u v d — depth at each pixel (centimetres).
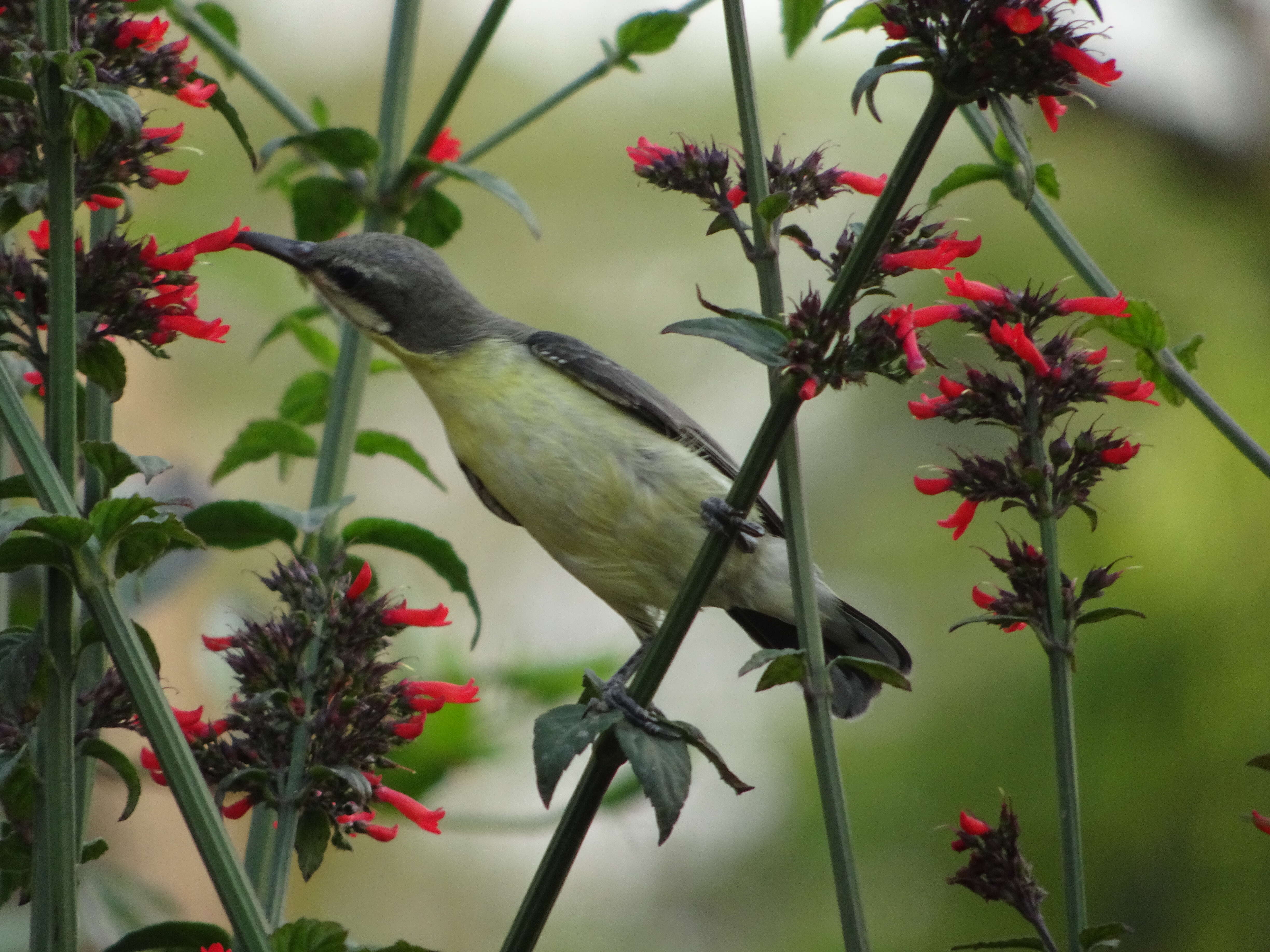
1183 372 698
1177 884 1197
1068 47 501
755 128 599
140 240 570
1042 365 577
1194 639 1241
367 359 837
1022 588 570
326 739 569
